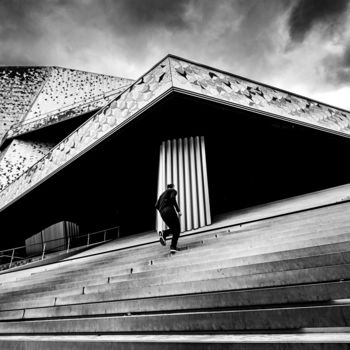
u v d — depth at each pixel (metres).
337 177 15.23
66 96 25.52
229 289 2.95
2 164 20.59
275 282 2.76
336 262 2.74
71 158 11.16
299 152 12.88
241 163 13.23
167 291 3.27
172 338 2.27
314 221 4.85
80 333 3.07
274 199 14.00
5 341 3.15
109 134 9.52
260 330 2.14
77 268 6.64
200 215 8.08
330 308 1.94
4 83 26.78
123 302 3.22
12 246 19.36
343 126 12.24
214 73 8.96
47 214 17.02
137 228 15.26
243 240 4.78
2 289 6.64
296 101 10.93
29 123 22.77
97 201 16.02
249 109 9.00
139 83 9.01
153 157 11.45
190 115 8.84
